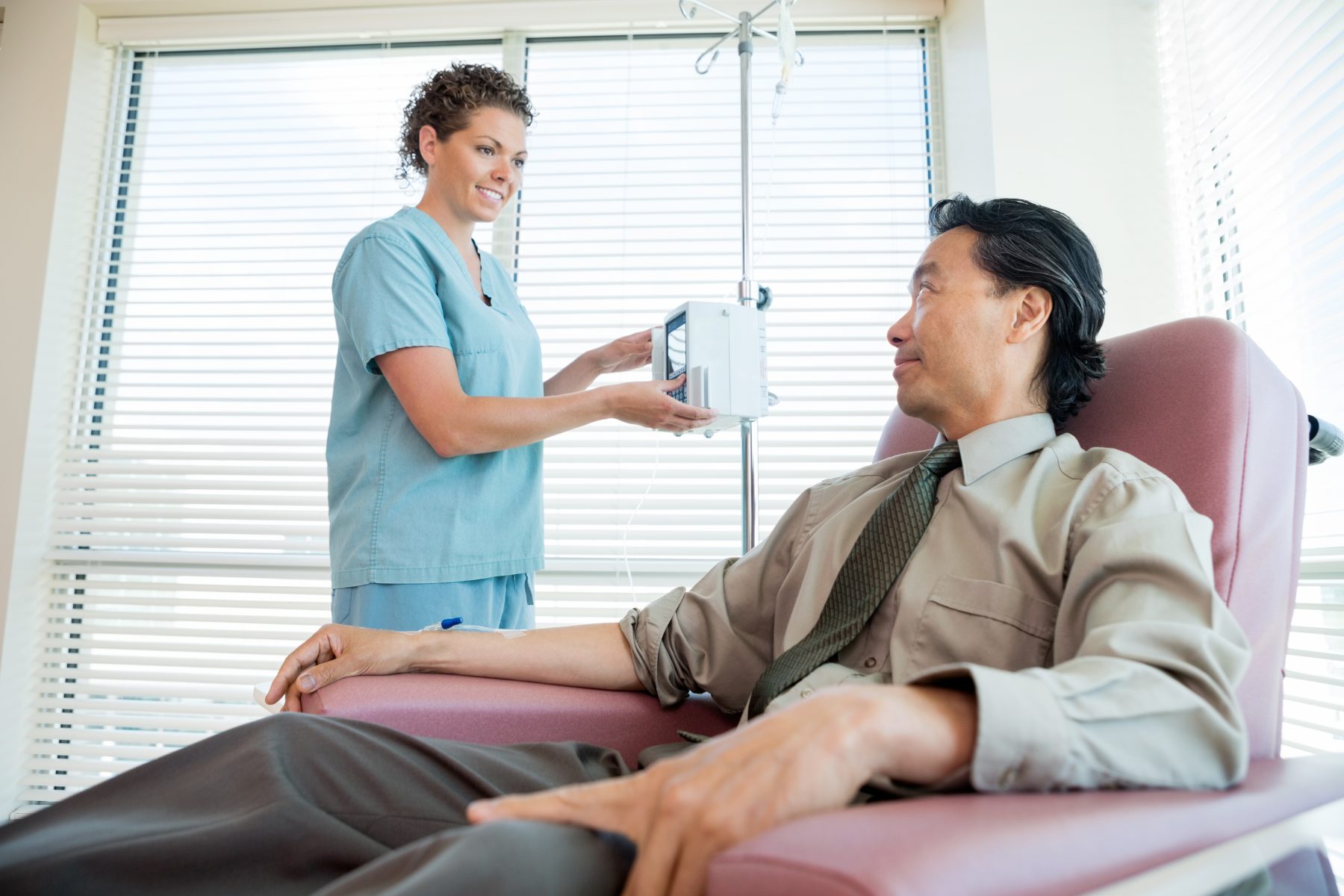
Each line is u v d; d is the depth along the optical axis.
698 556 2.49
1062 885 0.46
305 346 2.62
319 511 2.54
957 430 1.11
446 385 1.50
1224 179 2.01
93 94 2.76
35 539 2.55
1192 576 0.73
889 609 0.99
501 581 1.68
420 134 1.68
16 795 2.50
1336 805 0.65
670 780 0.55
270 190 2.71
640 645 1.16
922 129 2.62
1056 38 2.26
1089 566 0.80
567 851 0.55
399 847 0.78
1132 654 0.65
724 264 2.57
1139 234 2.18
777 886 0.42
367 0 2.68
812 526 1.18
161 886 0.66
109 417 2.65
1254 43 1.90
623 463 2.52
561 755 0.94
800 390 2.53
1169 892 0.49
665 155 2.62
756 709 0.99
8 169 2.64
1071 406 1.11
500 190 1.69
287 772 0.79
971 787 0.59
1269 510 0.95
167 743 2.53
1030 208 1.10
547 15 2.64
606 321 2.57
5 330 2.57
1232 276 1.98
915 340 1.11
